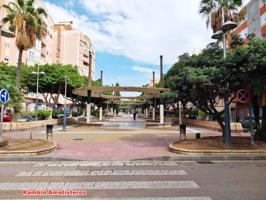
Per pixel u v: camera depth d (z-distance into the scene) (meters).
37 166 9.70
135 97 44.62
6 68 38.62
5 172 8.65
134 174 8.39
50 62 70.50
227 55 13.15
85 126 31.31
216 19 23.91
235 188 6.76
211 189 6.67
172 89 14.77
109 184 7.14
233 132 22.55
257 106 15.49
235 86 12.91
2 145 12.74
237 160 11.14
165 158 11.30
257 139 14.88
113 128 28.47
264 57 11.05
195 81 12.51
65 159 11.01
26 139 15.67
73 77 39.09
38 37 27.70
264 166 9.84
